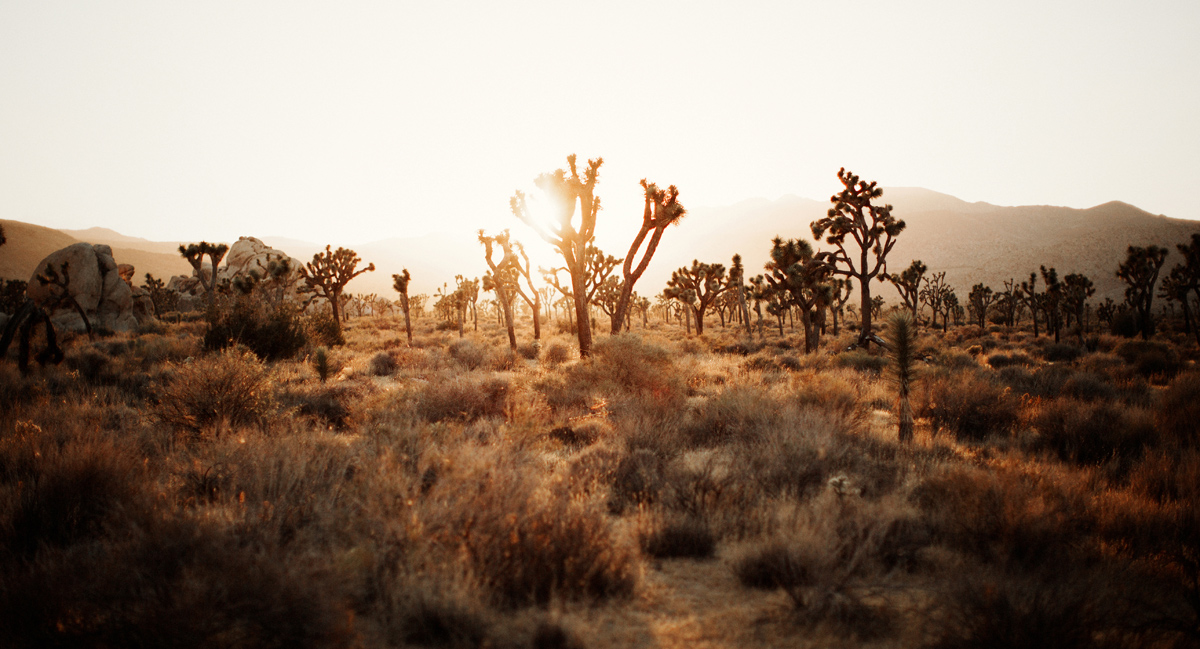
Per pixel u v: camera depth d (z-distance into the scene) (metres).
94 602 3.16
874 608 3.54
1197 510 4.96
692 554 4.50
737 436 7.91
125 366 15.47
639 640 3.20
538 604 3.48
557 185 17.47
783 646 3.18
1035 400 10.81
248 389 8.41
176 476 5.44
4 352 12.39
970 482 5.21
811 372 14.61
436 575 3.34
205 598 2.91
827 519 4.24
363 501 4.46
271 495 4.71
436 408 9.36
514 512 4.04
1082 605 3.35
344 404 10.69
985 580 3.60
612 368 12.50
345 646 2.93
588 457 6.70
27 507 4.60
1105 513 5.09
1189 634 3.32
